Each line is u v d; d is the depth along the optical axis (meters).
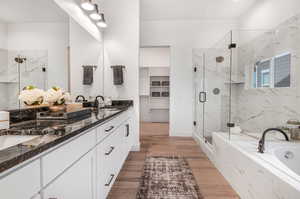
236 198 1.62
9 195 0.50
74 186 0.90
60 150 0.76
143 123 5.73
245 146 1.81
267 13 2.79
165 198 1.61
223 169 2.04
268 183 1.24
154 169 2.21
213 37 3.85
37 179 0.62
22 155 0.53
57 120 1.28
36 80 1.41
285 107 2.13
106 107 2.42
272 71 2.34
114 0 2.85
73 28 2.01
